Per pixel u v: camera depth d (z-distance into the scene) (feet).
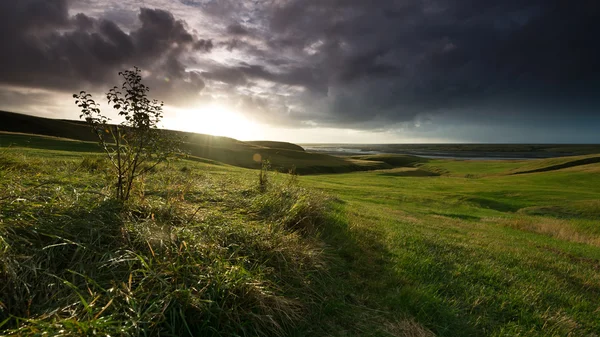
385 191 113.29
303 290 12.00
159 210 13.87
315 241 17.35
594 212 87.56
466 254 22.40
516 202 106.11
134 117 13.83
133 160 14.83
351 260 16.93
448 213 71.56
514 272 19.58
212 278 9.52
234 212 17.43
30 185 13.44
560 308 15.10
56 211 10.75
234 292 9.59
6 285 7.48
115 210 12.35
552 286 18.03
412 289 13.88
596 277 22.11
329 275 14.01
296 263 13.23
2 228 8.79
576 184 159.12
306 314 10.84
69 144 132.36
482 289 15.61
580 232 55.57
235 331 8.65
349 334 10.41
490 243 29.89
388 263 17.28
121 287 8.41
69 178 18.56
